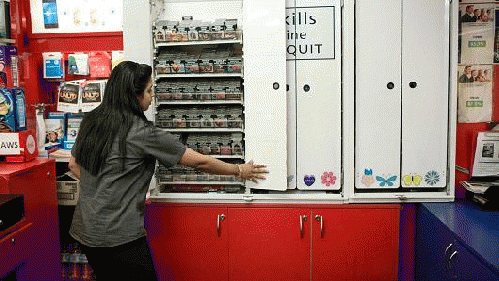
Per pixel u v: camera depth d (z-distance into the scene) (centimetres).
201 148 277
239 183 277
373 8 258
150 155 200
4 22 295
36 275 238
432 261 242
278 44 261
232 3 289
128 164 195
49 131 316
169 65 271
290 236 277
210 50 287
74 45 319
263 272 281
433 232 241
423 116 263
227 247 281
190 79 285
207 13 291
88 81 312
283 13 259
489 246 190
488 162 274
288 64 270
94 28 314
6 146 243
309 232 276
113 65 310
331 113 270
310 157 275
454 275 210
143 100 207
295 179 277
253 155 270
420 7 256
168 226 282
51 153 296
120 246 193
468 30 284
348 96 262
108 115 195
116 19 312
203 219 280
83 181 199
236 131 282
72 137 316
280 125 266
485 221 229
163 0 292
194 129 276
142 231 201
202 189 287
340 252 276
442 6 255
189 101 274
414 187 270
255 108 267
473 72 286
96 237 191
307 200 273
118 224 192
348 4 255
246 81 266
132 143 194
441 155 265
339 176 274
